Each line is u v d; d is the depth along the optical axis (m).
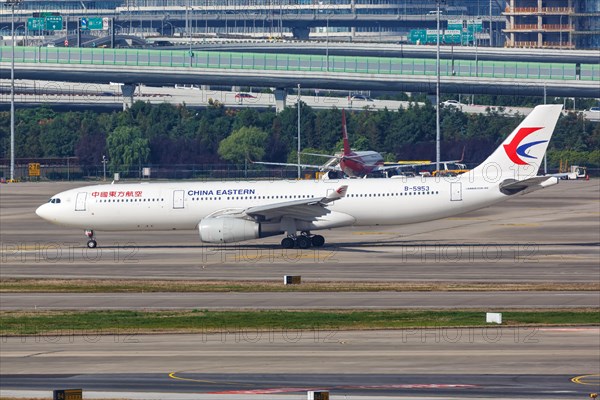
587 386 128.50
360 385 129.88
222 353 152.12
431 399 122.19
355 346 156.00
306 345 157.25
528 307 190.75
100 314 190.25
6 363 146.88
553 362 142.75
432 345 155.75
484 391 126.00
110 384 132.38
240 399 122.88
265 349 154.75
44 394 127.25
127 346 158.75
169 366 143.25
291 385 130.50
